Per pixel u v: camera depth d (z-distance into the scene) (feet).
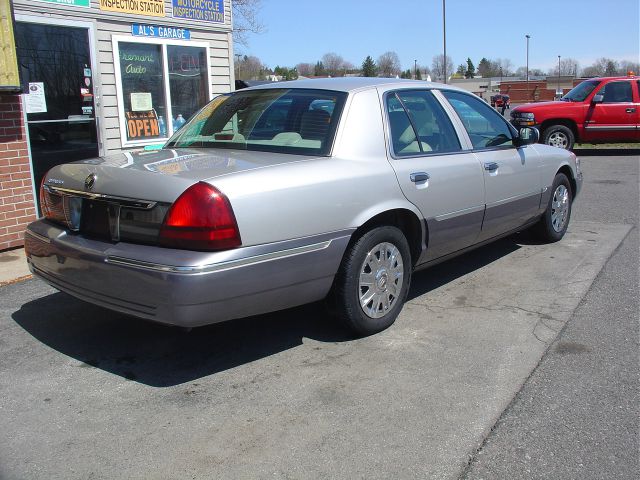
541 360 12.40
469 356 12.61
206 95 31.91
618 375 11.72
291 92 14.40
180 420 10.28
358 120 13.30
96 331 14.08
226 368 12.20
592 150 53.83
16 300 16.14
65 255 11.85
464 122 16.53
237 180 10.78
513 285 17.17
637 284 17.07
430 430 9.91
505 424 10.07
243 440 9.68
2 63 19.67
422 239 14.44
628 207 28.25
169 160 12.30
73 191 12.07
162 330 14.11
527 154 18.72
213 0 31.22
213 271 10.26
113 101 27.02
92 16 25.43
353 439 9.68
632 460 9.10
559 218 21.62
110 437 9.78
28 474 8.84
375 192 12.89
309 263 11.69
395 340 13.44
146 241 10.87
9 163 21.15
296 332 13.96
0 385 11.50
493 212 16.87
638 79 46.37
